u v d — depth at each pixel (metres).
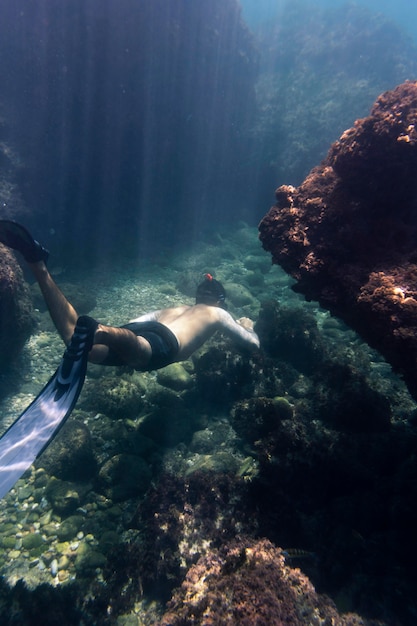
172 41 11.04
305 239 3.85
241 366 5.43
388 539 3.08
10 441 2.65
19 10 9.05
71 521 3.69
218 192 15.94
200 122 13.37
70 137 10.36
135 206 12.52
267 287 10.13
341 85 18.16
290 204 4.16
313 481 3.58
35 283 8.30
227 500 3.48
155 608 2.96
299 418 4.30
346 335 7.39
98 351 3.21
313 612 2.30
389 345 2.93
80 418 4.93
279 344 6.09
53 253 9.74
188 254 11.73
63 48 9.54
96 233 11.19
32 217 9.34
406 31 22.80
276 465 3.55
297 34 23.42
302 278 3.88
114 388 5.06
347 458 3.76
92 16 9.45
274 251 4.21
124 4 9.66
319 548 3.10
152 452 4.49
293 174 15.76
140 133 11.52
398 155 3.37
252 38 14.86
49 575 3.24
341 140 3.91
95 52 9.83
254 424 4.43
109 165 11.37
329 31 22.86
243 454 4.46
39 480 4.11
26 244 3.15
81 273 9.64
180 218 13.80
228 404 5.30
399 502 3.24
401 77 19.30
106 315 7.75
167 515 3.42
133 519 3.65
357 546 3.07
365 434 4.11
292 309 6.41
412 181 3.41
